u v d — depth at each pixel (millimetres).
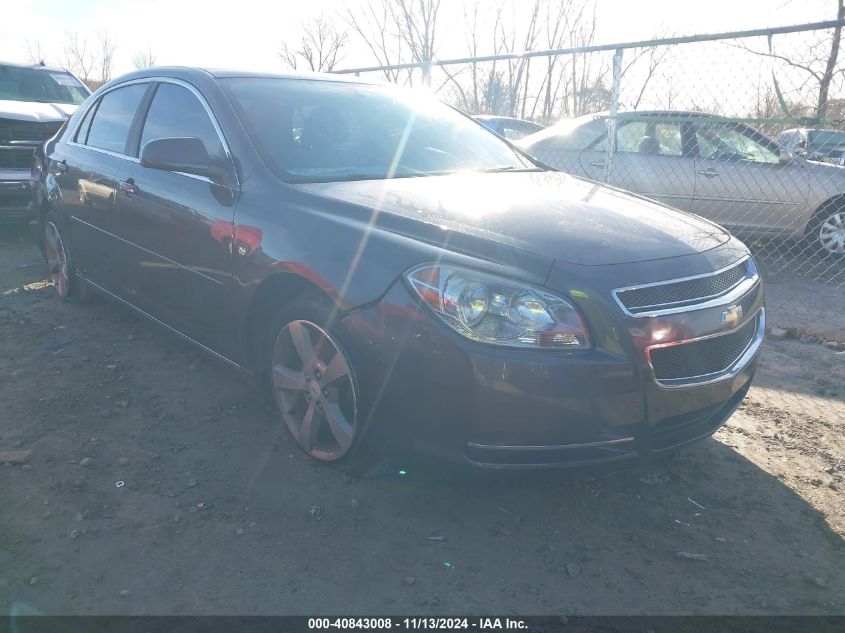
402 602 2494
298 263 3027
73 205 4848
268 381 3469
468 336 2570
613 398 2600
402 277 2734
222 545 2746
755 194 7660
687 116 6695
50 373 4191
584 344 2578
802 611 2521
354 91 4230
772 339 5551
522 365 2527
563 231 2879
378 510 3004
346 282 2857
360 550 2756
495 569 2684
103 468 3232
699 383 2805
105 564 2621
